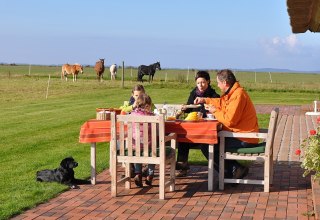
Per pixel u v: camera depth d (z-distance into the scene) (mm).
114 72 45781
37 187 7418
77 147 11453
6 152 10758
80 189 7441
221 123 7391
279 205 6543
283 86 36875
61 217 6027
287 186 7574
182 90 32594
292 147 11367
